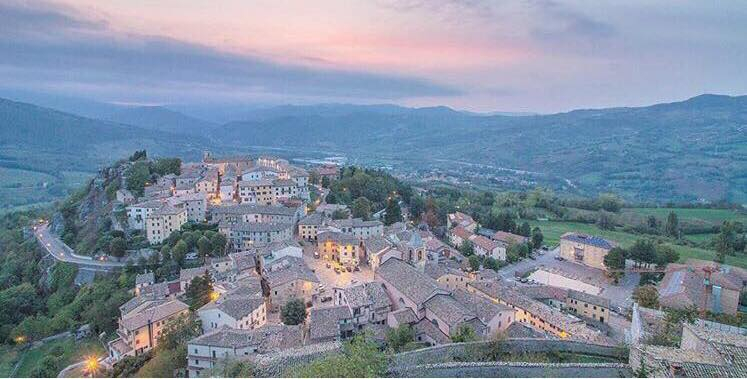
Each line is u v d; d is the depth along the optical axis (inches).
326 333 4067.4
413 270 5206.7
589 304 5536.4
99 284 6299.2
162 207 7367.1
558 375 2507.4
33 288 6958.7
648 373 2143.2
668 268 7022.6
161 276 6215.6
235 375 2844.5
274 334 3961.6
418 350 2903.5
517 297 5211.6
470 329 3789.4
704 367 2038.6
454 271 6072.8
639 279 7160.4
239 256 6210.6
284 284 5191.9
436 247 7475.4
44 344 5565.9
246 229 6958.7
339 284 5684.1
